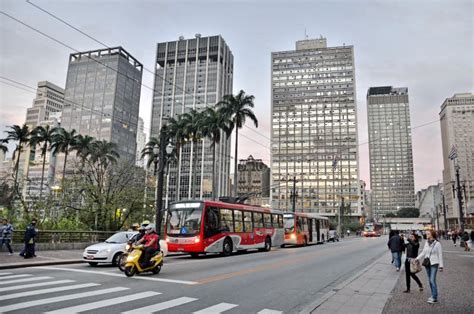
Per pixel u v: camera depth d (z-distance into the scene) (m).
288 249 30.62
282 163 140.38
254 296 9.57
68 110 155.12
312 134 140.12
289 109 144.25
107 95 150.25
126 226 35.41
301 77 146.12
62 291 9.62
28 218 28.06
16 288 10.02
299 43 154.62
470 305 8.71
